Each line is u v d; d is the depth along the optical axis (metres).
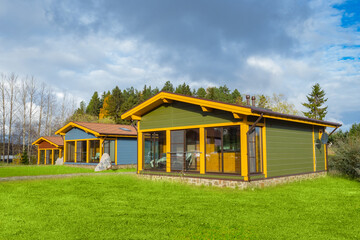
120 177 14.38
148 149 14.51
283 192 9.88
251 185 10.34
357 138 15.67
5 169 20.86
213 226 5.98
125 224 6.12
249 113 10.07
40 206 7.81
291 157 13.10
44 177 14.91
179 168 12.91
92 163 21.39
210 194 9.53
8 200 8.63
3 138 41.09
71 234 5.52
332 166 16.42
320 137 15.97
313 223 6.20
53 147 29.02
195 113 12.38
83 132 22.66
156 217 6.64
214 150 11.70
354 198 8.88
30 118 44.88
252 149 10.92
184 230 5.72
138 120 14.93
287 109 38.56
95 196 9.27
